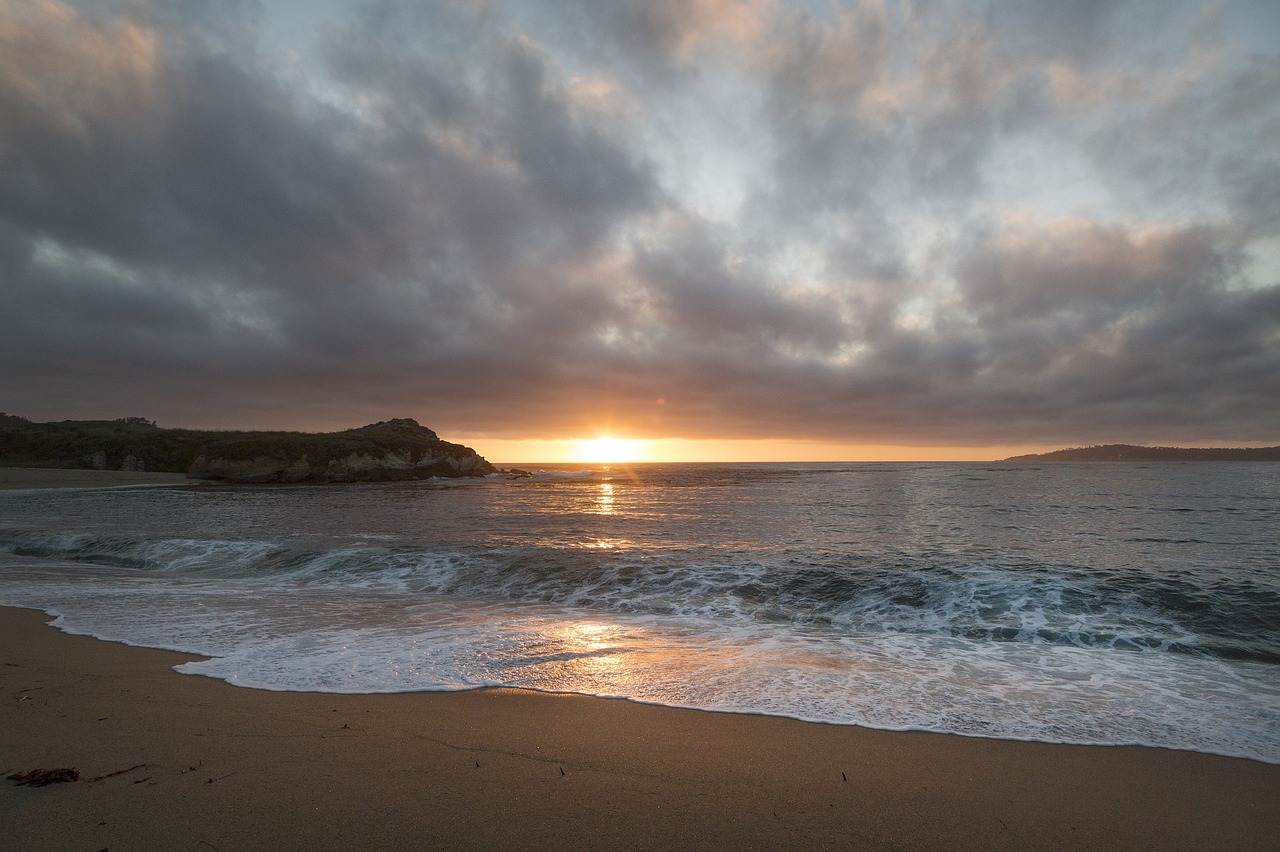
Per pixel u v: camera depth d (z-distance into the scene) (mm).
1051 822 3615
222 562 14336
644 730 4910
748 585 10977
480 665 6715
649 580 11453
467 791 3809
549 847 3207
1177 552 13773
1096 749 4703
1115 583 10242
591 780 4004
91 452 62438
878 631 8641
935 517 22688
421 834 3289
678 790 3893
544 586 11375
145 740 4508
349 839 3221
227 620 8906
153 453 64875
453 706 5430
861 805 3758
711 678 6324
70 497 37406
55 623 8594
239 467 55625
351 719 5039
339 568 13297
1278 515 22891
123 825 3297
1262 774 4320
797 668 6750
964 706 5582
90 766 4043
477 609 9914
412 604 10297
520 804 3664
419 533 18547
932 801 3840
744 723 5094
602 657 7113
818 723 5113
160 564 14445
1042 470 93375
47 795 3629
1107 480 54875
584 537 17312
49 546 17109
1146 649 7684
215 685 5887
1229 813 3779
